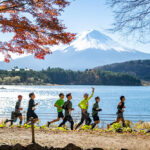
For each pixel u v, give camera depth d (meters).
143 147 8.60
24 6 9.25
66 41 9.69
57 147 7.99
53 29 9.32
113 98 111.88
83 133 11.50
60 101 13.48
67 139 9.55
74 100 94.75
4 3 9.23
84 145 8.62
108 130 12.73
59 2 9.24
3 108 61.69
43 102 83.31
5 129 11.41
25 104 72.50
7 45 9.80
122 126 14.12
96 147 8.05
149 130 12.70
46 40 9.77
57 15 9.66
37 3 9.27
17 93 140.50
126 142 9.53
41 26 9.23
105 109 64.25
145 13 6.89
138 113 56.00
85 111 13.49
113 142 9.42
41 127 12.89
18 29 9.47
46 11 9.45
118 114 14.01
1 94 129.00
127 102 91.62
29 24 9.35
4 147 7.59
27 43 9.81
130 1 6.80
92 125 13.59
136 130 12.88
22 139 9.10
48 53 10.17
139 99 107.50
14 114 13.86
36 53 10.11
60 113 13.52
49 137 9.82
